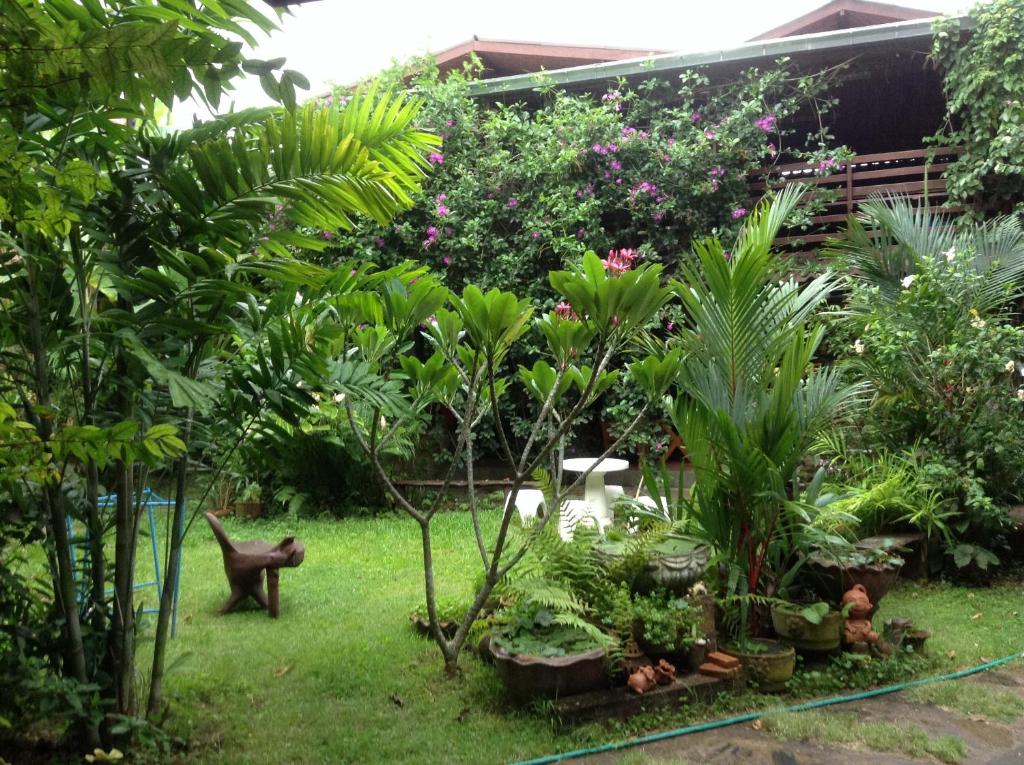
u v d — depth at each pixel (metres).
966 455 5.62
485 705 3.47
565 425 3.60
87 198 2.05
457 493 8.48
